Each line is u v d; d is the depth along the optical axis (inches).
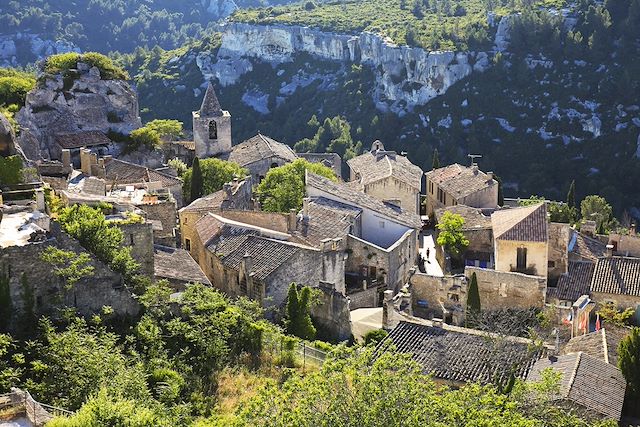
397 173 4232.3
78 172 3412.9
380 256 3034.0
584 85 7746.1
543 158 7342.5
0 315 1752.0
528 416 1581.0
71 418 1366.9
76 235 1959.9
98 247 1975.9
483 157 7317.9
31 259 1798.7
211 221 2832.2
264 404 1321.4
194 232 2901.1
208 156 5103.3
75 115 4387.3
